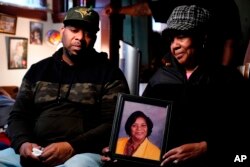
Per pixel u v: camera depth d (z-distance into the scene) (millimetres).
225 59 2211
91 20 1842
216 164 1537
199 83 1609
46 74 1903
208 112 1576
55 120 1783
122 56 2939
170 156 1423
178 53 1590
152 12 2674
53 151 1592
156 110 1505
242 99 1602
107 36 3010
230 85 1594
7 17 3105
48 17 3545
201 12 1572
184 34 1542
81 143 1679
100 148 1754
